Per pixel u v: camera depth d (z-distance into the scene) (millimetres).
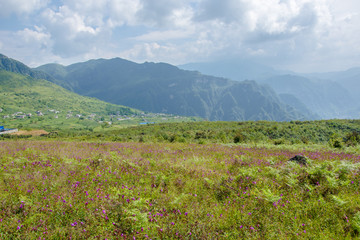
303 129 66438
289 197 6535
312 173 8195
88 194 6473
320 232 4805
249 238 4633
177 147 19812
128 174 8680
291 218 5367
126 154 14320
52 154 12312
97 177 8062
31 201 5953
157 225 4918
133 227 4863
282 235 4742
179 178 8320
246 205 6102
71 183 7324
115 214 5328
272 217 5492
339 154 15297
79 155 12617
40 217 5246
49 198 6191
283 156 13938
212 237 4668
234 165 10719
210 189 7359
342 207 5797
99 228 4875
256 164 10977
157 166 10195
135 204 5625
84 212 5496
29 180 7480
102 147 18078
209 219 5371
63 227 4902
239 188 7234
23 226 4891
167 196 6723
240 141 36312
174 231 4863
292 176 8141
